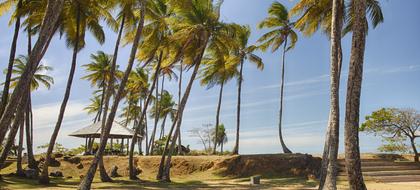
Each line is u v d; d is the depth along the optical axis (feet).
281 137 107.76
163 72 136.36
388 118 102.78
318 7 72.49
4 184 70.90
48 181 75.20
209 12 84.28
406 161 99.45
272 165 94.63
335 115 50.47
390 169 88.79
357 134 38.86
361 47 39.78
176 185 77.00
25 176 86.58
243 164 96.17
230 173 94.63
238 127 111.34
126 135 116.78
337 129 50.08
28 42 85.71
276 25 111.14
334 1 53.88
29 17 78.02
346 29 77.51
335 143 49.44
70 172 106.22
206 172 97.04
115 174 97.50
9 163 116.26
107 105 77.51
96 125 122.52
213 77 103.24
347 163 38.68
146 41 84.12
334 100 50.90
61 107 74.90
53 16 46.93
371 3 73.82
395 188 65.26
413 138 100.89
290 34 111.14
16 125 54.39
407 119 101.30
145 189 67.51
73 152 161.27
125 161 108.68
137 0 73.72
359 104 39.22
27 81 44.62
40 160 111.65
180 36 82.84
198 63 86.79
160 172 88.79
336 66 52.01
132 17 81.25
